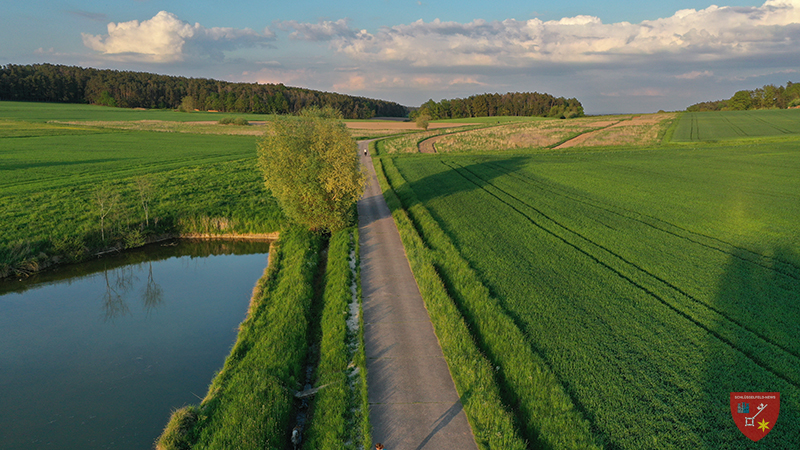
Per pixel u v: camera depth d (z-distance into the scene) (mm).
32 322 22203
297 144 31156
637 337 16438
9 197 39688
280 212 38438
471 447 12000
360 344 17031
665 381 13953
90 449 13570
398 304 20672
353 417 13266
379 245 29438
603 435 11766
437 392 14344
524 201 38375
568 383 14031
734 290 19906
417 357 16344
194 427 13656
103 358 18797
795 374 13859
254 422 13266
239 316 22672
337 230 33031
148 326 21719
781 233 27156
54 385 16844
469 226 31406
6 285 26781
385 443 12156
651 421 12250
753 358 14977
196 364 18344
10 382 17016
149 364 18344
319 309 21656
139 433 14312
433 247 27484
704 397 13109
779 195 36562
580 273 22500
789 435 11469
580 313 18391
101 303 24547
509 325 17203
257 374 15719
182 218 36625
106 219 35219
